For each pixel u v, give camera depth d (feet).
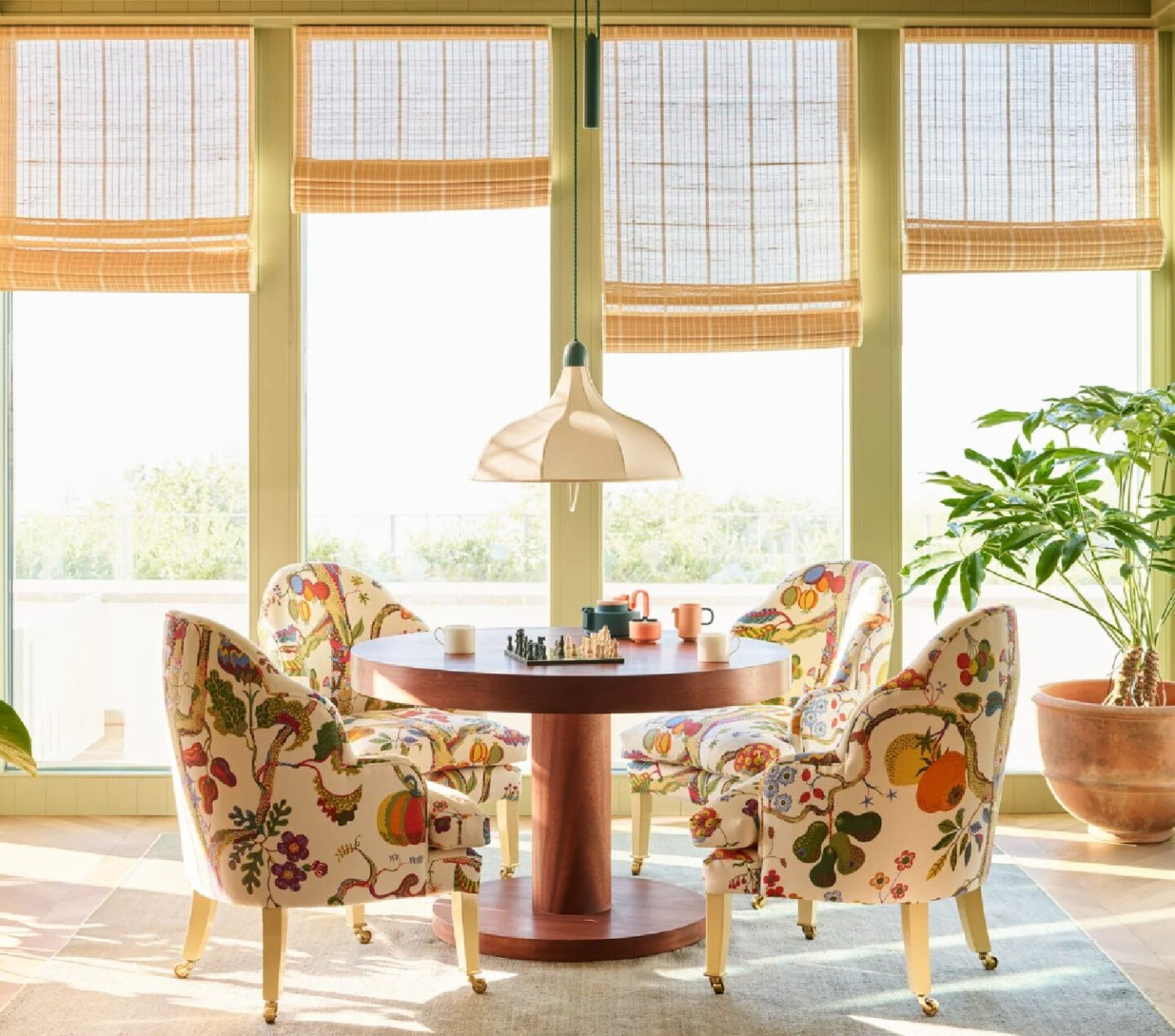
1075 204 15.71
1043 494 14.12
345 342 15.85
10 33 15.42
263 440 15.69
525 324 15.81
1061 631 16.34
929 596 16.10
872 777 9.66
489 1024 9.72
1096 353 16.10
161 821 15.55
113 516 15.97
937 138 15.58
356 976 10.71
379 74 15.40
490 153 15.40
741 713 12.87
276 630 13.17
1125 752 14.01
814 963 11.02
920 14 15.42
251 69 15.38
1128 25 15.64
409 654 11.39
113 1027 9.64
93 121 15.46
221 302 15.83
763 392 15.89
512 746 12.58
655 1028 9.65
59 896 12.69
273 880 9.59
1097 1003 10.13
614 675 10.24
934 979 10.64
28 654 16.06
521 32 15.35
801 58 15.53
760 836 9.98
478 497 15.88
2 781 15.72
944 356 15.99
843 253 15.58
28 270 15.37
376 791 9.71
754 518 15.96
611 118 15.47
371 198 15.33
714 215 15.53
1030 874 13.44
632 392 15.84
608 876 11.84
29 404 15.93
